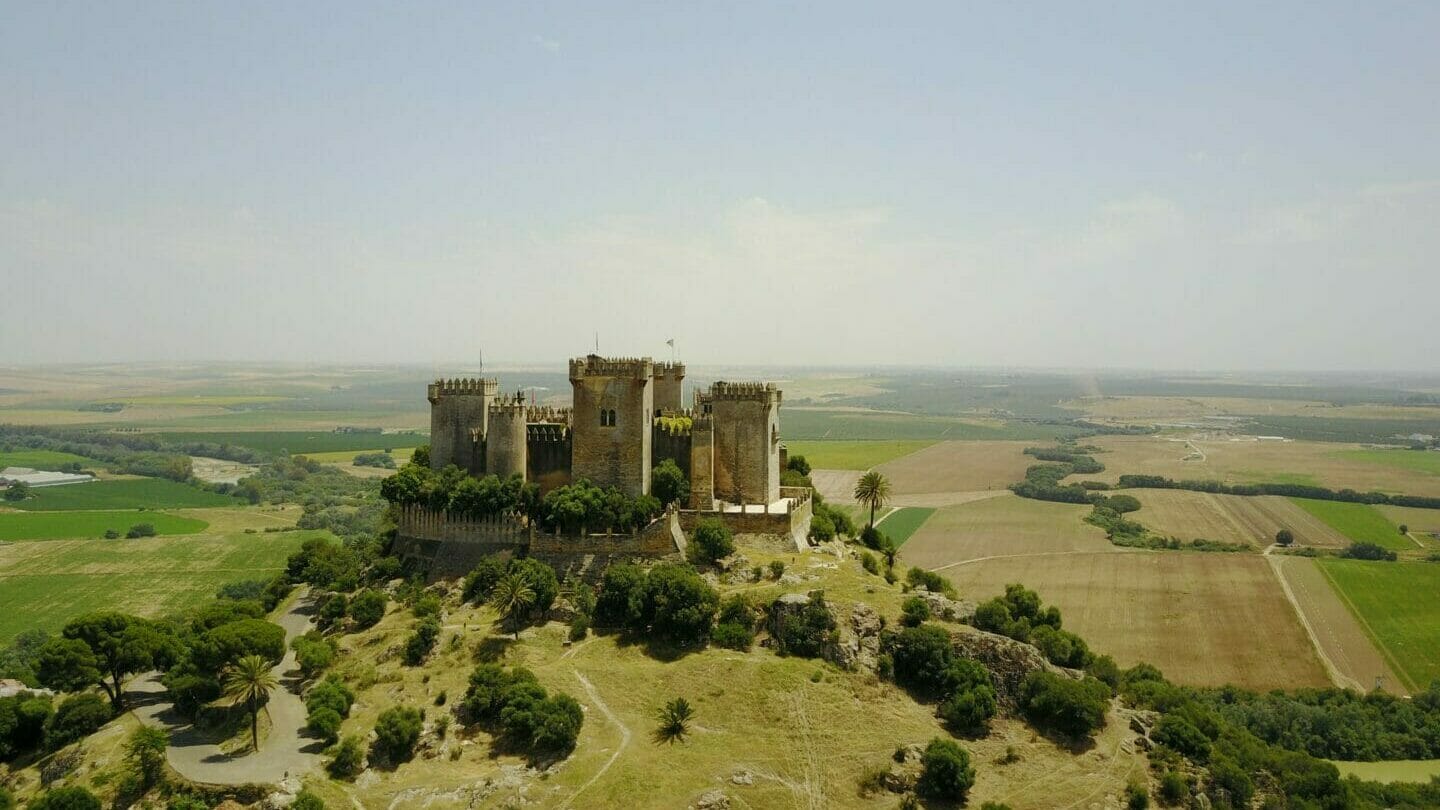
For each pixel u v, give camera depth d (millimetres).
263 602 195875
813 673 147375
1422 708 194375
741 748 134375
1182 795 137625
